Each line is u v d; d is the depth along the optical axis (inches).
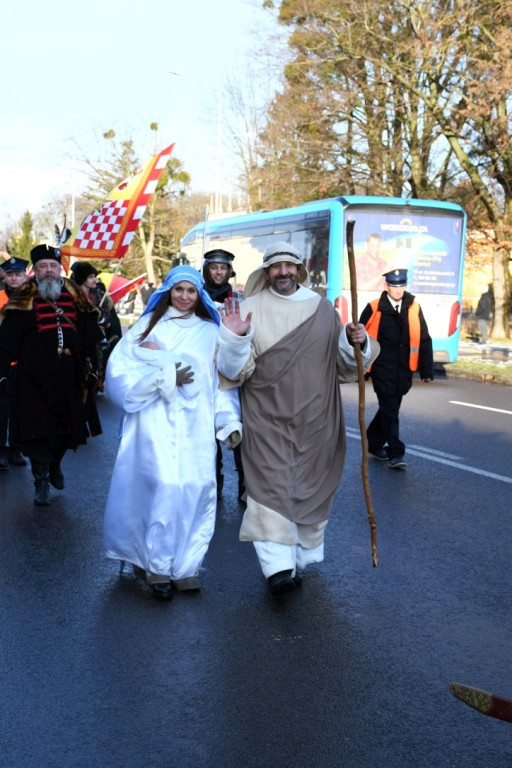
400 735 152.6
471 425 486.3
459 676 175.8
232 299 224.2
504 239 1084.5
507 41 911.0
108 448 402.3
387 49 1073.5
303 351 216.4
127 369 219.6
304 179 1246.9
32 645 187.0
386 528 278.7
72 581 226.4
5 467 351.3
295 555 221.6
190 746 147.6
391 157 1190.9
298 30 1137.4
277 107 1291.8
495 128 993.5
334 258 730.2
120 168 2052.2
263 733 152.2
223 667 177.6
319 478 219.8
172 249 2343.8
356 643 190.4
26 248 2711.6
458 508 303.7
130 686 169.0
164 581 214.8
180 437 217.5
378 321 363.9
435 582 229.8
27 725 153.9
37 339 289.9
